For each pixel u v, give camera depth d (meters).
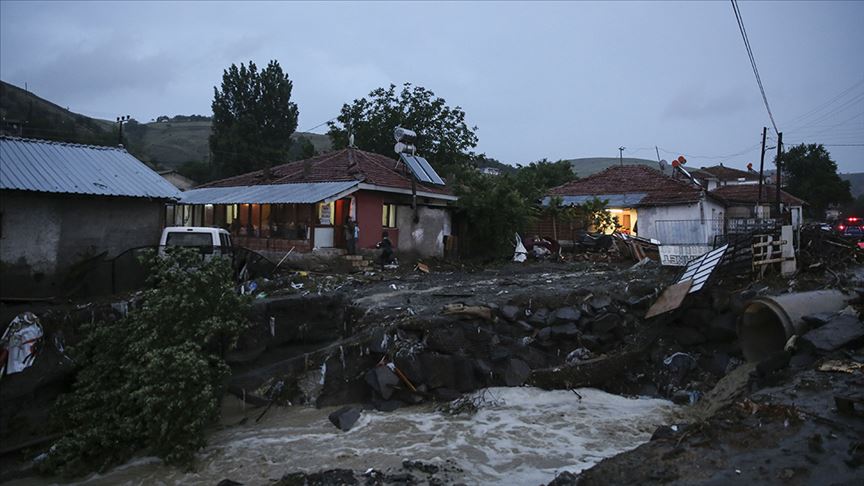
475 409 10.16
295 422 9.87
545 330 12.48
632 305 13.48
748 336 12.18
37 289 12.01
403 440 8.95
